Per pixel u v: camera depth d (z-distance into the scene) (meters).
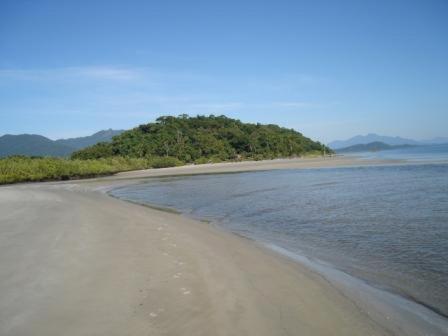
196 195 28.97
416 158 76.62
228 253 11.47
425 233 13.80
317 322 6.84
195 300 7.63
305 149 138.12
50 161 61.31
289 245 12.91
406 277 9.41
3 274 9.01
